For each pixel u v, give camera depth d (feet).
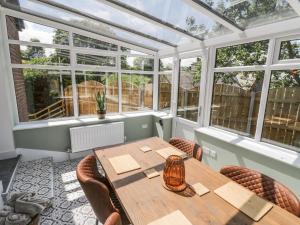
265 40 7.32
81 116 12.03
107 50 11.98
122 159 5.98
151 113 14.03
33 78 10.29
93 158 6.01
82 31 10.71
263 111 7.62
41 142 10.39
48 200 6.93
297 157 6.62
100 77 12.23
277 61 7.05
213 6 6.23
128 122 13.06
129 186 4.53
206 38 9.43
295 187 6.28
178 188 4.41
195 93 10.93
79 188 8.53
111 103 13.10
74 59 11.00
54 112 11.17
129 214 3.60
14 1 8.10
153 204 3.90
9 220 5.36
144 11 7.41
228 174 5.37
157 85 14.38
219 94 9.59
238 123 8.80
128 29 9.89
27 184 7.87
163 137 12.80
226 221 3.46
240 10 6.36
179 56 11.68
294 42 6.52
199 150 6.50
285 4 5.46
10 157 9.54
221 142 8.73
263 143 7.75
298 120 6.70
